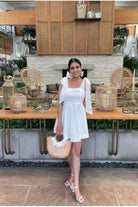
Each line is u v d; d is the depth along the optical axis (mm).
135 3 8773
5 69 9094
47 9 6016
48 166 2287
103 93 2156
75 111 1633
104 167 2252
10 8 9438
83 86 1664
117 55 6352
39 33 6203
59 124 1714
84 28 6129
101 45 6246
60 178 2033
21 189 1833
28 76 4883
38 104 2254
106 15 6012
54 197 1714
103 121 2482
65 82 1655
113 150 2264
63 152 1695
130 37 11711
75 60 1604
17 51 9805
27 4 8930
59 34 6207
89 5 5969
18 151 2365
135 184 1920
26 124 2375
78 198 1643
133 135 2277
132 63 8977
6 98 2283
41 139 2336
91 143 2314
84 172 2143
